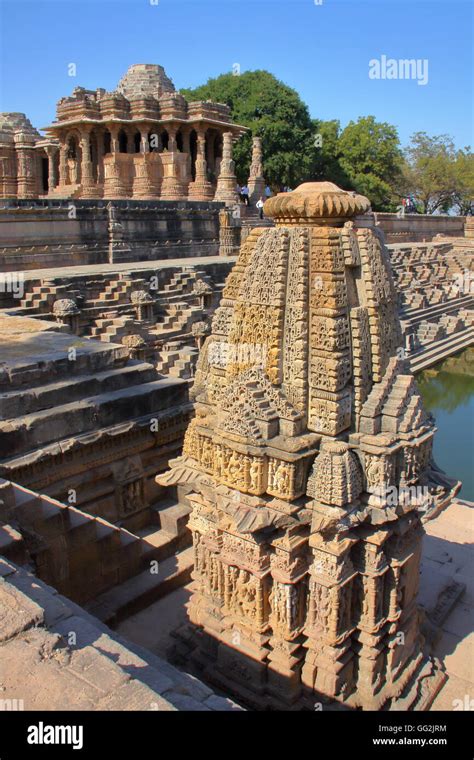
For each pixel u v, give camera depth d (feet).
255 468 19.25
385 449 18.98
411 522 20.80
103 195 129.70
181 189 130.62
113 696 12.16
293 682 20.61
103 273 68.08
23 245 74.43
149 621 26.22
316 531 18.97
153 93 137.18
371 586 20.26
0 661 12.97
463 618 26.89
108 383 30.83
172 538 30.25
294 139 167.12
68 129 129.90
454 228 215.92
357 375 19.48
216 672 22.02
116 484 29.84
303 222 19.43
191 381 50.93
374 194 200.34
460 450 64.39
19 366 27.76
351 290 19.56
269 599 20.84
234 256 104.68
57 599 16.03
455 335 118.52
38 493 26.84
